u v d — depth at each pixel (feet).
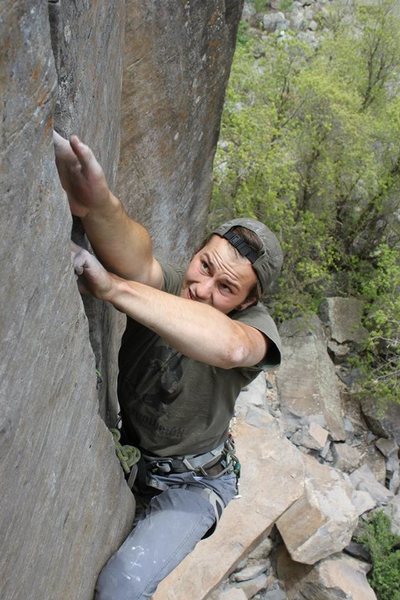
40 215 3.72
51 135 3.70
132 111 10.03
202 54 11.69
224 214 28.86
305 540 20.59
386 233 35.53
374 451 29.22
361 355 32.14
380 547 23.63
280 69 29.84
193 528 7.01
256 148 27.04
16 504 4.22
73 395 5.03
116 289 5.40
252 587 20.30
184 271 7.32
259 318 6.57
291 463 20.12
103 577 6.80
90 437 5.71
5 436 3.79
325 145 30.12
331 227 34.06
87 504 5.99
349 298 33.68
